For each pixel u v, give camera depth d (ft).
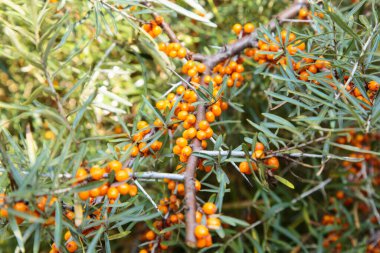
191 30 2.22
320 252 1.95
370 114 1.09
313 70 1.37
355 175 2.12
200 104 1.27
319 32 1.41
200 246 0.93
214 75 1.59
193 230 0.92
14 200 0.94
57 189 0.96
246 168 1.16
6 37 1.70
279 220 2.06
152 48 1.69
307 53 1.29
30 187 0.98
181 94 1.31
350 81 1.22
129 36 1.82
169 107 1.32
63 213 1.06
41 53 1.08
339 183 2.04
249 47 1.56
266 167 1.15
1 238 1.10
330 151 1.85
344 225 2.17
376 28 1.21
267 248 1.89
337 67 1.23
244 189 2.18
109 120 1.85
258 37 1.42
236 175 2.19
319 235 1.98
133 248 2.06
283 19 1.57
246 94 1.99
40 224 0.99
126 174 1.04
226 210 2.28
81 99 1.66
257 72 1.51
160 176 1.10
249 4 2.12
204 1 2.21
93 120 1.67
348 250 2.03
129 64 1.94
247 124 2.08
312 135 1.31
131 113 1.90
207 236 0.93
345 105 1.07
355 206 2.06
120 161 1.07
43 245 1.80
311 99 1.23
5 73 1.94
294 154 1.16
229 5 2.19
